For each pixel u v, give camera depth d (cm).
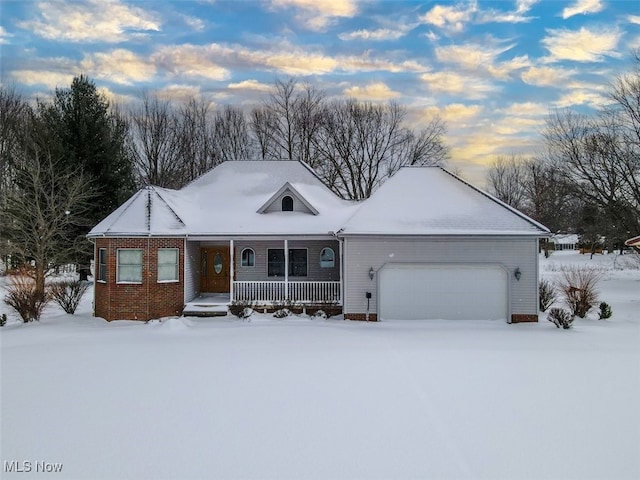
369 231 1825
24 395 939
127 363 1197
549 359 1242
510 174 6894
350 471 625
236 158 4644
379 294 1856
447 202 1953
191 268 2066
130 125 4491
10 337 1579
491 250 1842
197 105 4672
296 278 2169
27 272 2450
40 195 2736
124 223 1920
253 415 826
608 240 3659
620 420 804
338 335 1584
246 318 1856
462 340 1512
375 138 4309
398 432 753
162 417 817
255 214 2112
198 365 1177
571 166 3606
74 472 624
